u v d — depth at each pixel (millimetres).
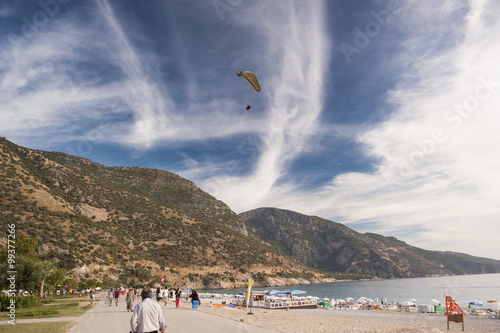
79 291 85500
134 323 6875
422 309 41156
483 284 177875
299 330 18109
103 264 115875
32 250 54156
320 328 19547
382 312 42688
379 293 123688
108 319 19719
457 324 26703
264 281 177000
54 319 19656
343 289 161375
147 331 6844
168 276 140875
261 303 49062
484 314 36906
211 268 166875
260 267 192000
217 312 28391
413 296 102375
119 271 119125
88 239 122750
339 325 22172
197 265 162375
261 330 14867
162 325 7109
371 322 26219
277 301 48531
